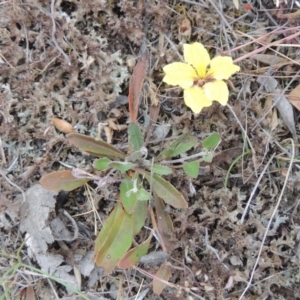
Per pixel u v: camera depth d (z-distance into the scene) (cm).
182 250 24
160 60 24
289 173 24
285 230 24
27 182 24
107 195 24
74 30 23
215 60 21
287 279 24
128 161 23
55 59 23
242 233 24
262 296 24
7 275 24
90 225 24
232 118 24
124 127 24
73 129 24
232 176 24
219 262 24
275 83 24
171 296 24
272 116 24
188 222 24
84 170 23
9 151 24
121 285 24
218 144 24
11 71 23
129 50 24
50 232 23
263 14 24
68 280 24
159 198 23
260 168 24
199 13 24
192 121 24
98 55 23
